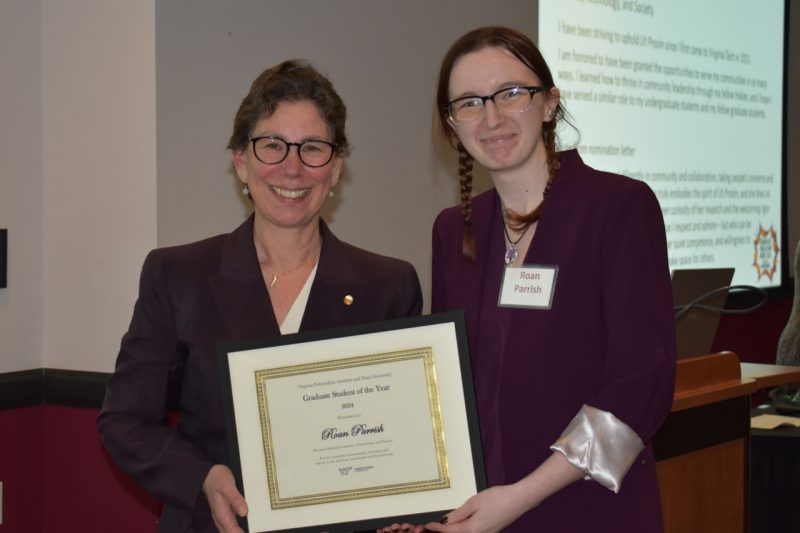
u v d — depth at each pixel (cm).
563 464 156
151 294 171
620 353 159
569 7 452
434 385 161
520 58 170
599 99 468
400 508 160
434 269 194
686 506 255
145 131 293
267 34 325
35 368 318
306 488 161
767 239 611
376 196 369
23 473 312
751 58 597
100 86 303
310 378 162
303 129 165
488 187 416
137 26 294
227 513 156
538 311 167
